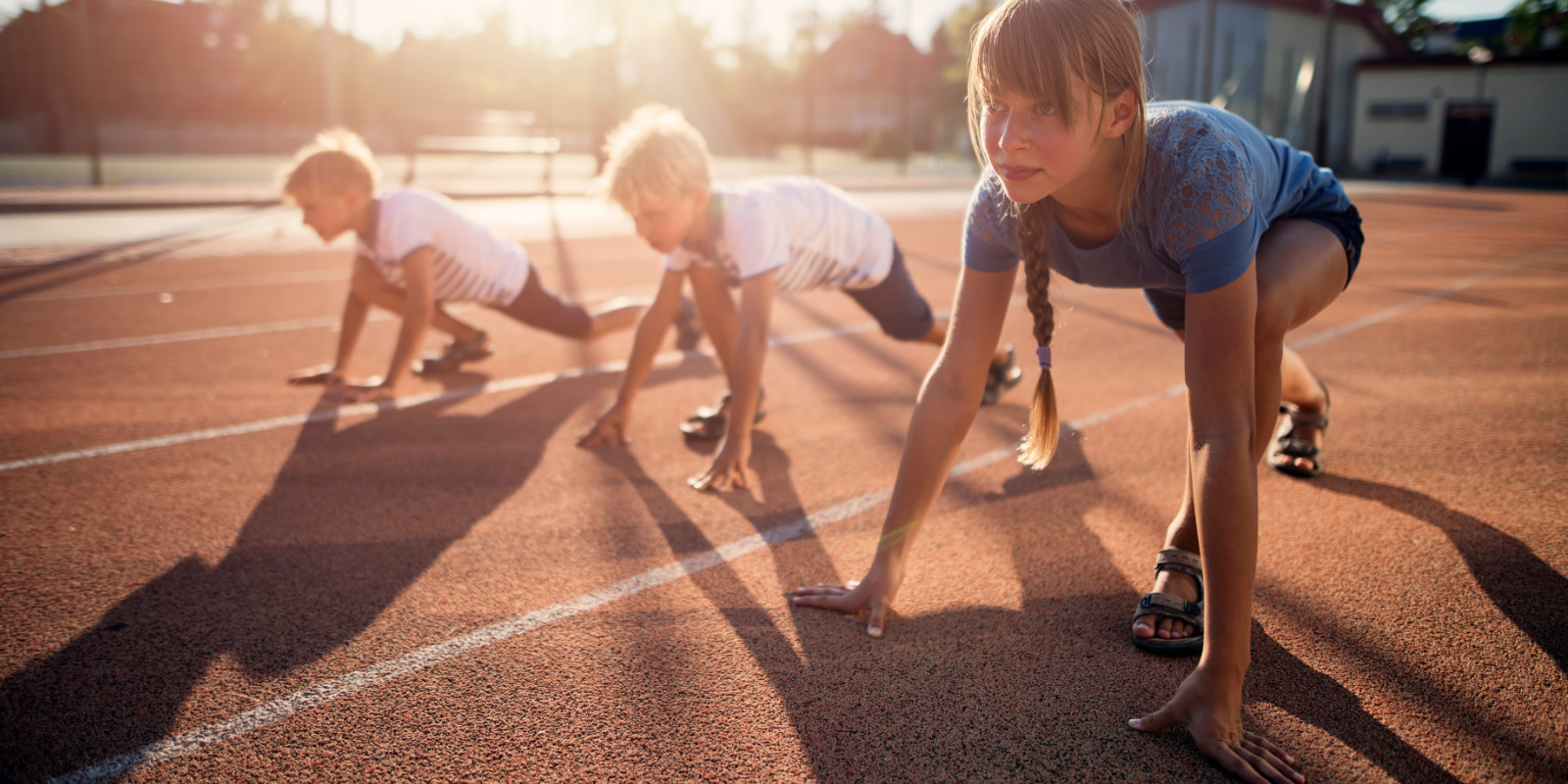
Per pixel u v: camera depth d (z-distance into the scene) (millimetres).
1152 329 5508
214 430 3459
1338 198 1955
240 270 7590
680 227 2859
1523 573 2191
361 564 2314
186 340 5027
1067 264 1884
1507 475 2873
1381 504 2656
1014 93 1370
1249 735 1540
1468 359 4582
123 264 7879
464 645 1925
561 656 1880
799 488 2865
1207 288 1473
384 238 3684
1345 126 32656
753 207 2865
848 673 1799
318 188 3490
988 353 1880
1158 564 2006
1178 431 3412
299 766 1542
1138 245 1651
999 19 1383
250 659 1877
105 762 1559
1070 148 1387
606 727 1636
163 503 2730
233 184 16031
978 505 2695
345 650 1908
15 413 3660
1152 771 1500
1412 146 31031
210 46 28203
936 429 1913
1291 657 1839
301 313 5859
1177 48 32125
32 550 2402
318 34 31469
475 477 2955
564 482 2914
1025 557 2334
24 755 1579
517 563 2324
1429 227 12359
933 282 7355
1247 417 1479
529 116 31609
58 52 22016
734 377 2730
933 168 32969
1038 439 1884
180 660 1874
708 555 2371
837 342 5168
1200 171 1453
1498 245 10125
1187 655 1854
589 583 2207
